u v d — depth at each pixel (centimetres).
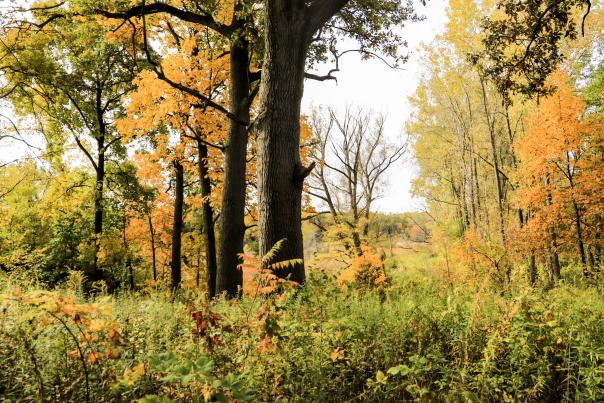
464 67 2220
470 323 367
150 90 1223
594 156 1711
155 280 1992
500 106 2262
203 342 290
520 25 992
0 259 912
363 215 2238
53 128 2100
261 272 386
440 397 299
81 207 2261
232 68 1169
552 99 1644
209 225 1550
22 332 237
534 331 352
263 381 273
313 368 290
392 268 1966
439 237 1945
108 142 2239
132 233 2475
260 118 715
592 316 428
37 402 218
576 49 1928
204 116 1280
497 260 1423
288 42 727
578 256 1886
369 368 336
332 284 503
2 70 1753
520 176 1903
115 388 221
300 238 692
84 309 213
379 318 416
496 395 300
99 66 1992
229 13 1156
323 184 2430
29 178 2180
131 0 1122
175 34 1546
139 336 331
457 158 2838
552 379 324
